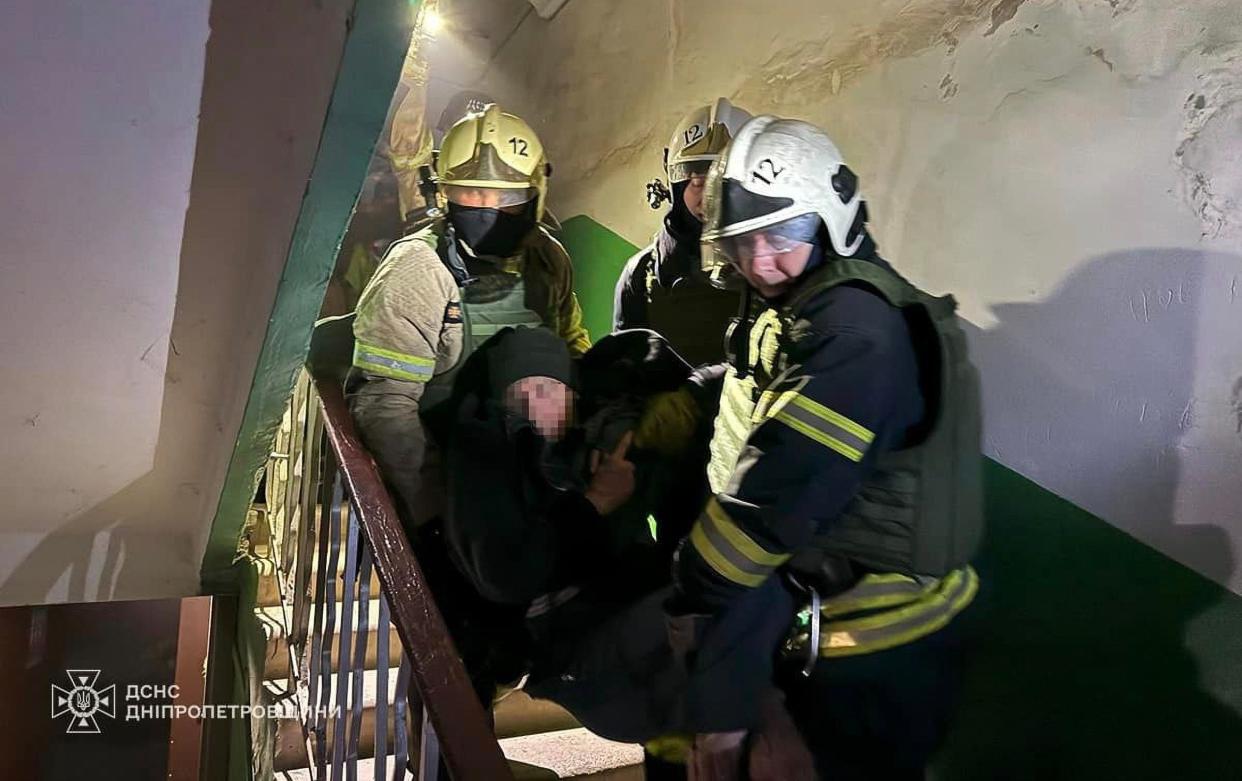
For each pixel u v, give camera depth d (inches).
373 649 85.4
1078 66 58.3
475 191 68.6
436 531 66.2
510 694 82.4
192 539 87.1
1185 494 52.3
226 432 65.6
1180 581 52.4
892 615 51.0
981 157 65.2
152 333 58.4
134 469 73.8
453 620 65.4
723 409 62.4
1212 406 50.9
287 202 44.3
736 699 52.4
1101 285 56.9
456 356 69.0
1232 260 50.0
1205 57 51.3
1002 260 63.7
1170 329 53.1
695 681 52.6
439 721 40.9
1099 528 57.0
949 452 50.3
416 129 108.0
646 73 108.0
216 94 42.8
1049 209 60.2
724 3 93.7
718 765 53.7
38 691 158.9
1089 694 57.4
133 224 49.9
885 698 51.2
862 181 76.4
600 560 64.6
